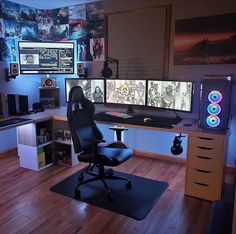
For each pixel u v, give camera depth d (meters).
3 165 3.22
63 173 2.99
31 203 2.33
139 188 2.61
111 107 3.53
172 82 2.73
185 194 2.48
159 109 3.07
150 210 2.22
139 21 3.17
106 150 2.55
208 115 2.33
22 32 3.67
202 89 2.32
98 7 3.46
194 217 2.13
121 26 3.30
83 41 3.68
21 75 3.68
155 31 3.09
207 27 2.78
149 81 2.91
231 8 2.64
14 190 2.57
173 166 3.18
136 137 3.54
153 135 3.42
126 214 2.16
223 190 2.49
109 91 3.22
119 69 3.42
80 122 2.54
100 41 3.53
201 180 2.39
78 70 3.61
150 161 3.35
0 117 2.92
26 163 3.12
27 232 1.93
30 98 3.86
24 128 3.02
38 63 3.51
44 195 2.47
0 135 3.50
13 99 3.03
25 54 3.44
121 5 3.26
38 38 3.94
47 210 2.22
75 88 2.49
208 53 2.82
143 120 2.78
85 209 2.24
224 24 2.70
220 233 1.39
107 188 2.41
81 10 3.60
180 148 2.94
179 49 2.97
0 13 3.33
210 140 2.29
